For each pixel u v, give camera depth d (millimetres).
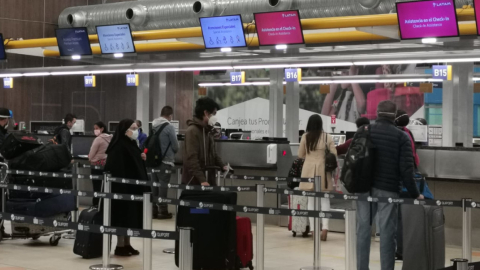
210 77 24062
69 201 8281
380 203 5863
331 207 9703
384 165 5855
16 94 17469
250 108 27453
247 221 6434
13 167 8039
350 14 11289
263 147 10391
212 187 6633
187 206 6273
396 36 10227
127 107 18516
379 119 5953
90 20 15141
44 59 18031
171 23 13578
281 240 8703
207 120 6961
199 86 24219
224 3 12727
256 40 11180
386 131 5871
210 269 6266
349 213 4801
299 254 7613
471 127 12727
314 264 6555
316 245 6535
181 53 13820
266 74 29219
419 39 9188
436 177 8680
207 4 12852
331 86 27047
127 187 7203
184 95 20391
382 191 5852
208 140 6992
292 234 9273
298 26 10305
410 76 18938
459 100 12734
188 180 6977
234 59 14148
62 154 8297
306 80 20344
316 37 10969
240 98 30312
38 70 16234
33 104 17750
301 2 11766
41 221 4949
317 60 12828
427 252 5867
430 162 8844
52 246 8016
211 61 13820
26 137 8188
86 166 9281
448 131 12805
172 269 6645
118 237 7348
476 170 8477
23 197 8016
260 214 5777
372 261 7215
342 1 11273
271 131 13641
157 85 15859
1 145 8102
